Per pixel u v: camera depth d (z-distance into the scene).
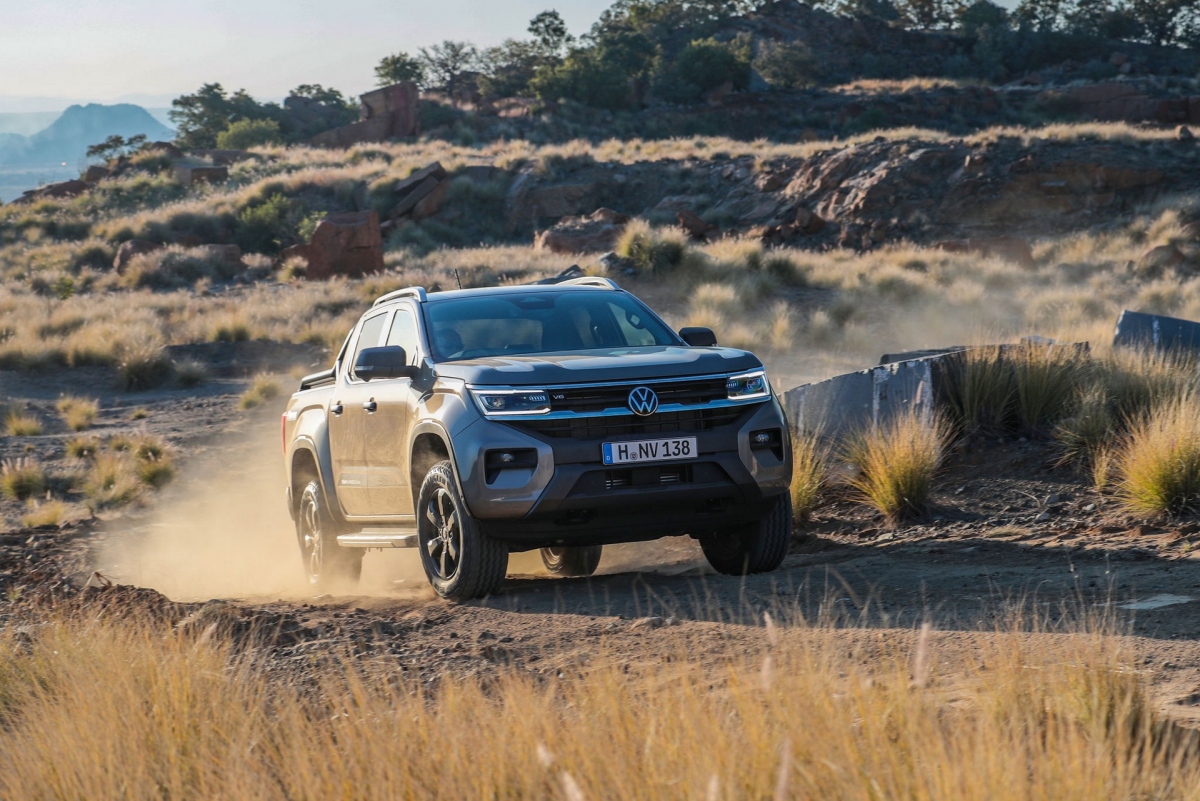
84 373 24.28
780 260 29.59
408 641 5.34
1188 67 136.88
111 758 3.29
